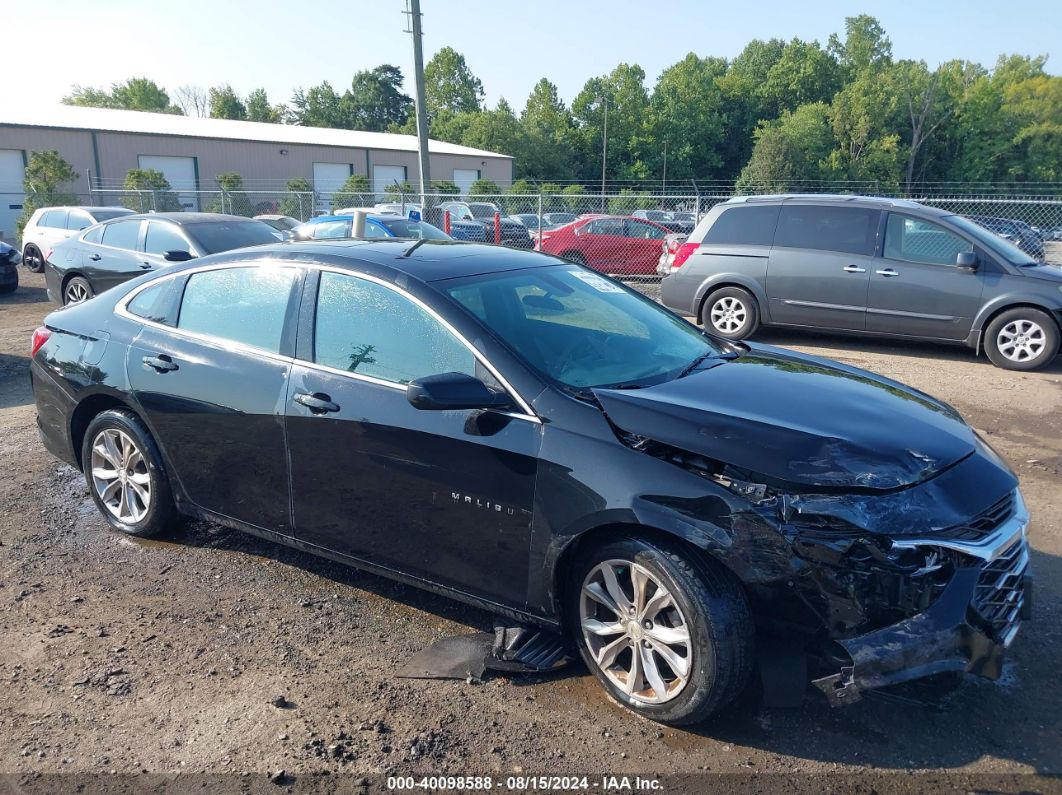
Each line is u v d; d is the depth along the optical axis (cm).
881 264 949
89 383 454
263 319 400
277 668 340
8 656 349
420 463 341
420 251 407
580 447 308
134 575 422
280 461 386
